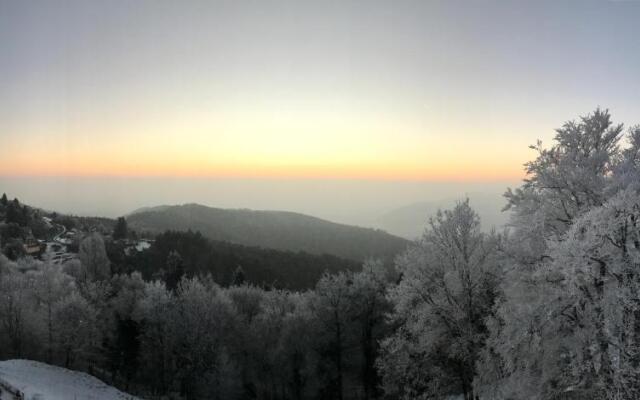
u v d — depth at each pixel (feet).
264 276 356.18
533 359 52.85
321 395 142.00
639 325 43.78
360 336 131.85
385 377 96.07
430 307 76.13
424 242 82.33
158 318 159.74
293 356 144.25
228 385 140.26
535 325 50.24
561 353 50.75
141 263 359.25
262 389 159.22
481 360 70.59
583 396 49.03
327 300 133.08
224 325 163.02
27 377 111.75
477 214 79.82
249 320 196.13
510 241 61.00
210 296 169.99
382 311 129.29
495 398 61.11
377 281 135.74
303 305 154.71
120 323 169.48
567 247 46.03
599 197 53.21
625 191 44.68
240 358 160.86
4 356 164.04
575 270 46.68
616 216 45.14
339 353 130.21
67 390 109.09
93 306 178.19
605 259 46.06
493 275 75.46
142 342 167.32
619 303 42.83
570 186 55.47
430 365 81.56
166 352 154.81
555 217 57.88
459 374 79.41
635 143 55.57
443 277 78.07
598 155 55.11
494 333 62.54
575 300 48.14
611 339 43.62
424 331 78.64
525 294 55.52
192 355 146.51
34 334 162.20
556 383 52.13
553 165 58.75
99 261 267.39
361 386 144.97
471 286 76.33
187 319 151.43
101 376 164.76
